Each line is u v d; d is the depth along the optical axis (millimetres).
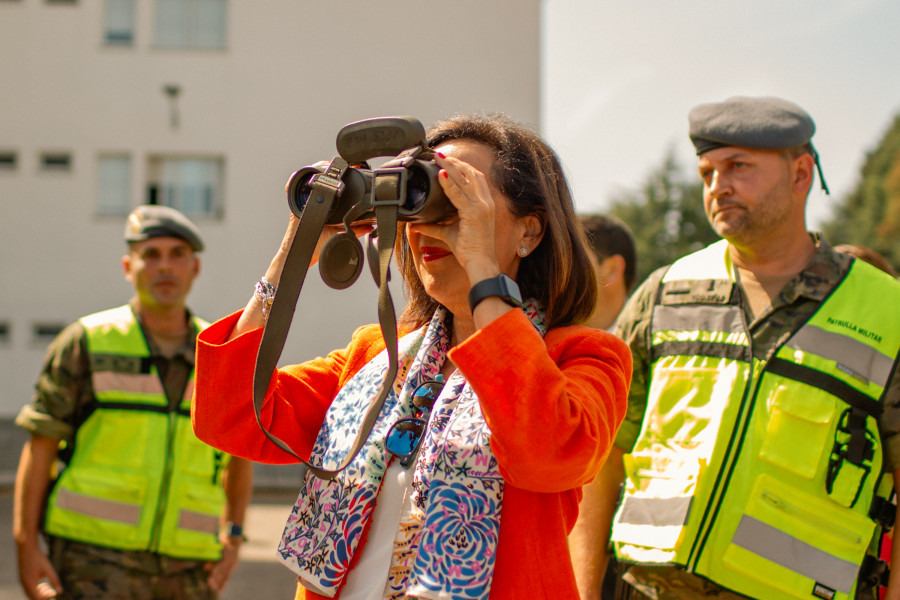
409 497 1622
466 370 1467
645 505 2525
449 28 18906
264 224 18844
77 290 18781
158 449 3721
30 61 18875
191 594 3758
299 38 18922
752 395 2480
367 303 18453
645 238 55875
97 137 18859
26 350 18703
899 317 2477
